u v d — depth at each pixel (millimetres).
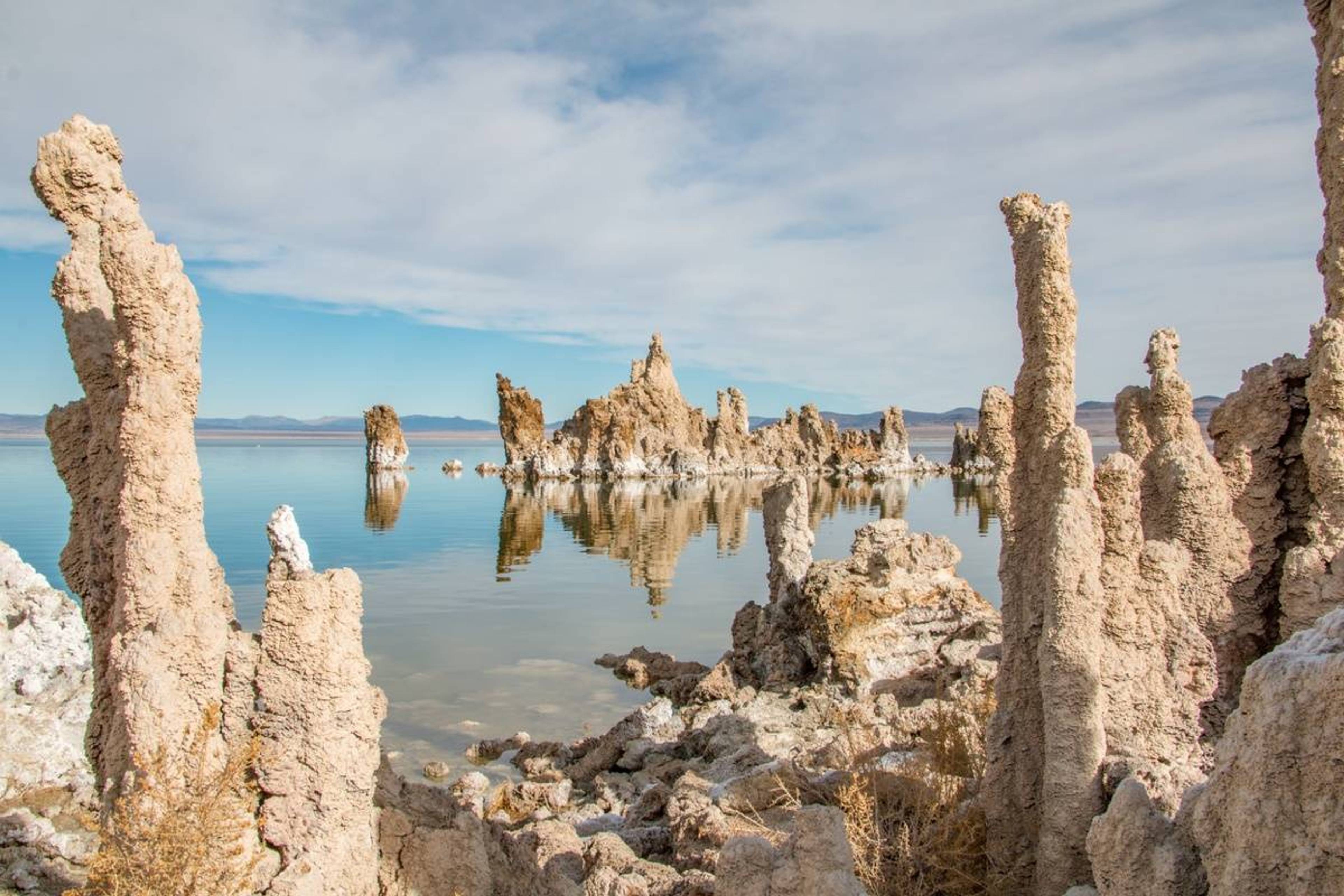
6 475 102438
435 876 8641
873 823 10438
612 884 10422
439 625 34094
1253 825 6016
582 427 139875
